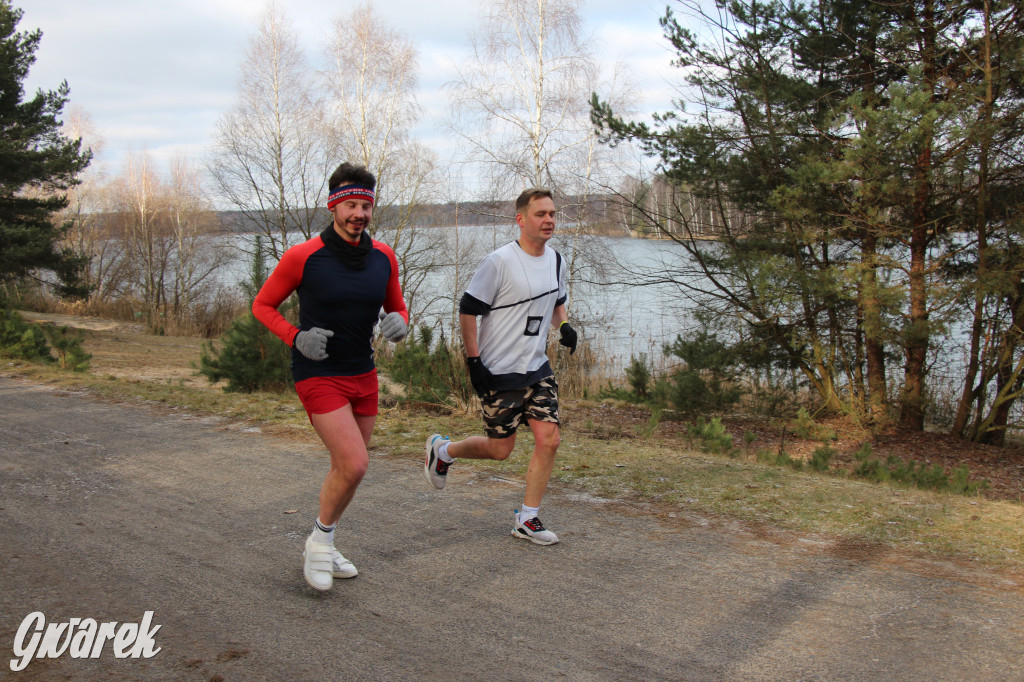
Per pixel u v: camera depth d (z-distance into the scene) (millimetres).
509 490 5004
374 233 27672
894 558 3789
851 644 2877
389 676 2625
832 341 12898
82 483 5121
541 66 18609
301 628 2988
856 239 12656
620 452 6172
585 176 18500
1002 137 10445
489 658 2756
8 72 22094
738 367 13539
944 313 11156
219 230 31484
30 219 23453
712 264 13805
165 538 4035
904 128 9969
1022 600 3285
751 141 12789
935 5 11344
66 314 38688
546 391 3969
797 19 12352
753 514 4492
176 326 32594
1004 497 8672
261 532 4145
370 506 4633
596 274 18375
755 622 3064
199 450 6137
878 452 11469
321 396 3260
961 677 2633
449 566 3652
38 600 3240
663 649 2834
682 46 12758
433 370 8562
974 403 13750
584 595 3322
